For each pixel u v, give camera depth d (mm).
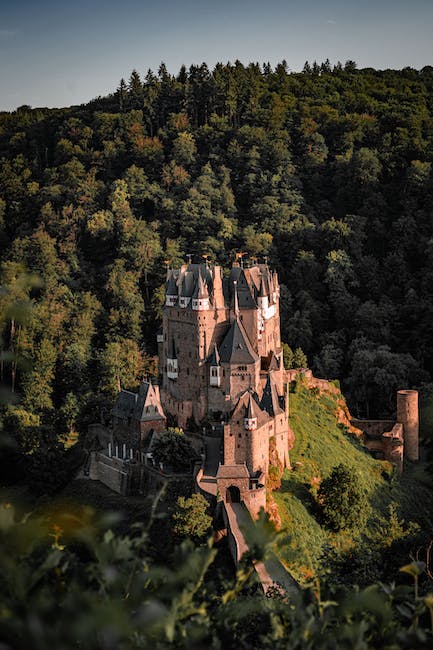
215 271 133875
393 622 32406
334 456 145500
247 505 106688
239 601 34125
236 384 129875
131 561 30688
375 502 137250
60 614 26672
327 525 119625
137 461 126438
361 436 164375
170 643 28141
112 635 26328
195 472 113375
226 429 114125
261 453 119625
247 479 106875
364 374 197625
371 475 147250
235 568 92625
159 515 29641
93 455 135125
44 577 29312
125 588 29188
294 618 29984
